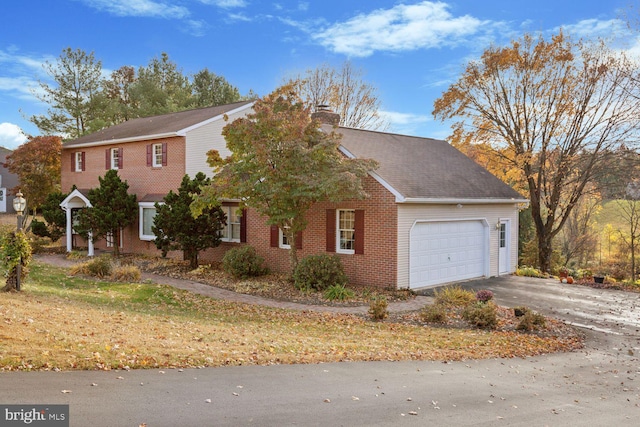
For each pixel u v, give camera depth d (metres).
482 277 21.31
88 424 5.16
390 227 17.38
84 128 44.69
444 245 19.33
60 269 20.00
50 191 32.41
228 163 18.48
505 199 21.41
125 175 27.16
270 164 17.42
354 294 16.72
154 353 8.34
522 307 14.69
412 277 17.91
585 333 13.23
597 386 8.80
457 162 23.62
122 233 27.12
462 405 7.06
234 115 25.86
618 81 26.47
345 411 6.36
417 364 9.58
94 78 45.03
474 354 10.70
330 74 47.06
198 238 21.00
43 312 10.55
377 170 18.00
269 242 21.16
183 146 23.95
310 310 14.87
